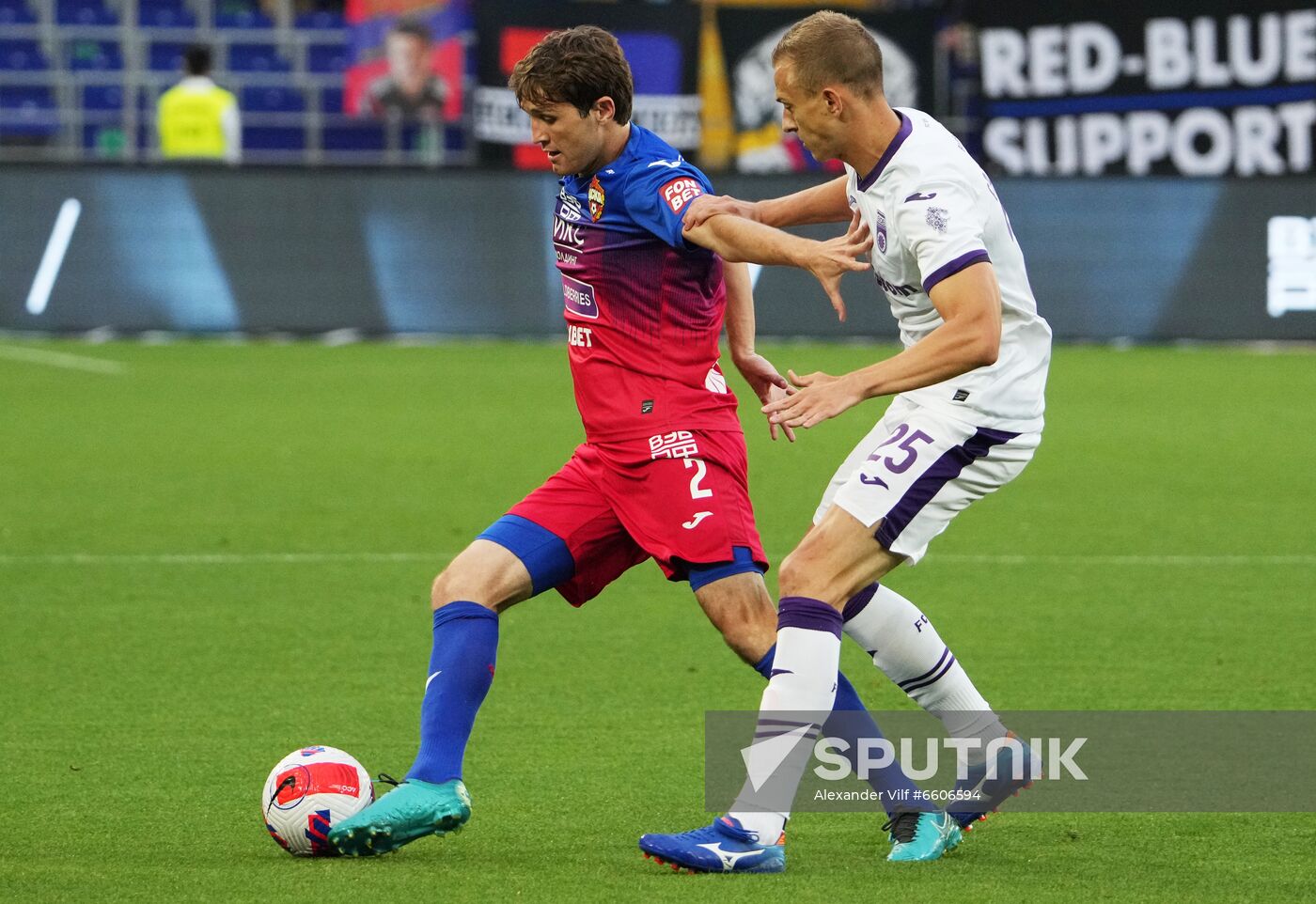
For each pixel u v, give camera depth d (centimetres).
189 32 7569
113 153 7419
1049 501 3381
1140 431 4278
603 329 1468
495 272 5962
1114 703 1973
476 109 6406
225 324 5934
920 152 1343
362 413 4491
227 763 1716
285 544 2919
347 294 5953
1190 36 6362
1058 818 1554
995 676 2098
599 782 1659
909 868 1390
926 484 1387
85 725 1861
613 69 1417
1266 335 5894
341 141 7425
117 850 1420
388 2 6919
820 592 1373
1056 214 5922
